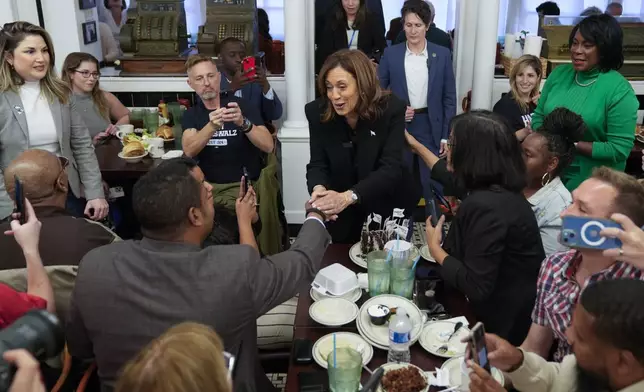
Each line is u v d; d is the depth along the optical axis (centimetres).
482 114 173
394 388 146
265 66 432
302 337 173
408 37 354
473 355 117
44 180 180
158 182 133
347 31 409
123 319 128
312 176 236
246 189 178
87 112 355
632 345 94
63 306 166
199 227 138
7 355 96
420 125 365
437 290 195
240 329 133
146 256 131
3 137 256
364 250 219
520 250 172
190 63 284
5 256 174
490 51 379
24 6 389
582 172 261
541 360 140
